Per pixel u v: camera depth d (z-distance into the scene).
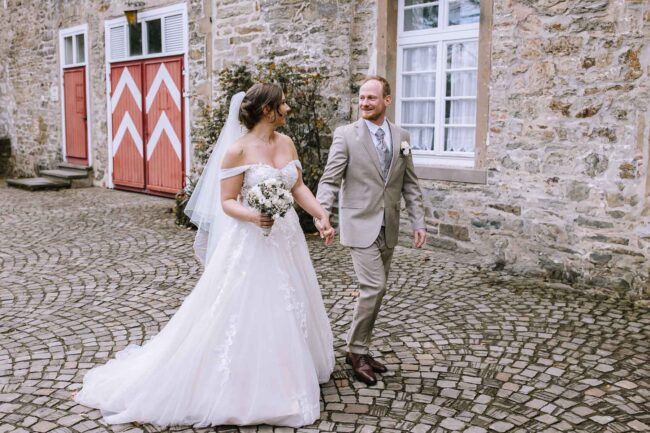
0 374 3.59
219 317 3.03
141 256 6.45
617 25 5.01
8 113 14.80
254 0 8.12
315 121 7.32
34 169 14.11
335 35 7.27
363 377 3.45
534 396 3.32
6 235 7.58
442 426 3.01
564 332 4.27
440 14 6.68
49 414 3.11
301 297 3.16
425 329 4.32
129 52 11.12
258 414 2.96
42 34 13.20
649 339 4.13
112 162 11.88
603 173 5.19
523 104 5.68
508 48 5.73
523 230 5.77
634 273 5.07
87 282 5.51
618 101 5.05
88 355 3.88
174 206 9.16
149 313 4.67
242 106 3.13
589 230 5.31
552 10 5.39
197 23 9.47
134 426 3.00
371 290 3.40
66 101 12.84
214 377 3.00
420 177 6.64
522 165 5.74
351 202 3.46
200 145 8.29
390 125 3.54
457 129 6.70
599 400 3.28
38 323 4.46
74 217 8.80
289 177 3.18
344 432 2.95
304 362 3.09
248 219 3.02
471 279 5.56
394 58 7.05
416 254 6.46
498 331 4.28
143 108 10.96
